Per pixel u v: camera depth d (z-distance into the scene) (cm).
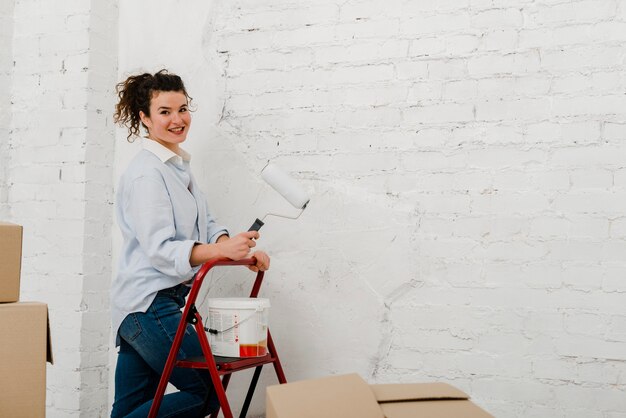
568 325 212
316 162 241
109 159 269
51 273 262
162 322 196
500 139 221
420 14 231
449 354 224
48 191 265
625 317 207
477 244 222
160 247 192
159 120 212
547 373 213
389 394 117
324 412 104
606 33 212
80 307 256
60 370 258
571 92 215
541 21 218
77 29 263
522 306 217
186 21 260
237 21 253
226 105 253
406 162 231
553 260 214
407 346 228
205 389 200
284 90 246
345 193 237
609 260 209
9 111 274
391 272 231
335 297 237
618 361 207
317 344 238
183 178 213
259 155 248
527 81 219
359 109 237
